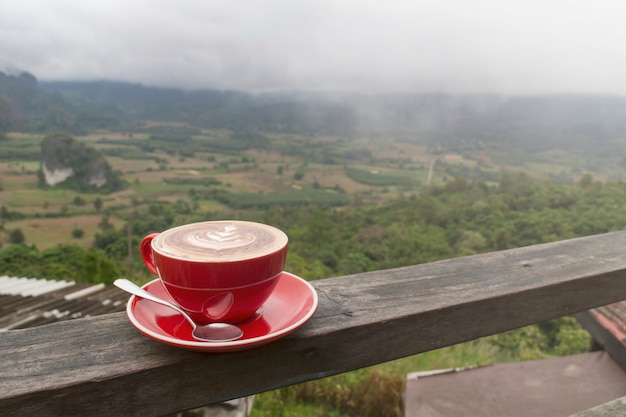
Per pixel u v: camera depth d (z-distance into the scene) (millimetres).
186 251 575
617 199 34500
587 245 1148
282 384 663
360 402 3342
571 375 2133
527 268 976
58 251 25547
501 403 1994
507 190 42375
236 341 548
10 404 511
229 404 1439
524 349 5801
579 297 942
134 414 581
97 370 562
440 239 33750
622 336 1910
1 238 53719
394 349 748
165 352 604
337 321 710
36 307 4945
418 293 831
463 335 814
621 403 904
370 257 34000
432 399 2074
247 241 614
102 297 5910
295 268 25297
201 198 82000
